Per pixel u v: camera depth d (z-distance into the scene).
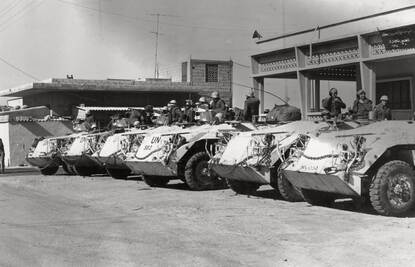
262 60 22.22
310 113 19.80
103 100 37.12
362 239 7.71
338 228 8.56
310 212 10.25
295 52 20.08
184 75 41.38
